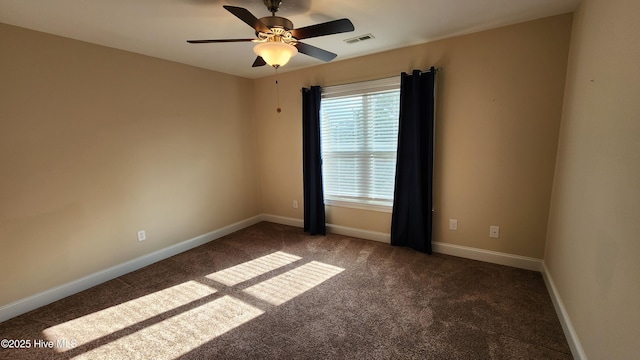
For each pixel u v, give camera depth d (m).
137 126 2.90
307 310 2.19
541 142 2.48
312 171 3.71
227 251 3.35
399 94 3.12
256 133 4.34
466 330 1.91
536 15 2.27
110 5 1.87
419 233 3.10
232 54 2.96
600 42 1.60
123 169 2.81
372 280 2.60
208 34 2.42
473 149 2.78
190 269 2.92
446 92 2.82
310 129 3.67
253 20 1.67
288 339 1.88
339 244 3.46
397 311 2.14
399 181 3.17
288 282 2.61
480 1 2.00
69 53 2.40
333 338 1.88
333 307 2.21
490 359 1.67
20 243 2.22
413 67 2.95
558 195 2.29
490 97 2.63
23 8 1.87
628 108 1.22
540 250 2.62
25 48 2.17
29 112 2.21
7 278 2.17
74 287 2.51
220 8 1.96
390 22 2.32
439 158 2.96
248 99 4.16
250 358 1.73
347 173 3.63
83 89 2.50
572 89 2.10
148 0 1.82
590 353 1.47
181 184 3.35
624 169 1.23
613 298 1.27
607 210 1.38
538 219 2.59
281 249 3.37
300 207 4.14
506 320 2.00
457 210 2.95
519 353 1.71
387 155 3.32
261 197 4.50
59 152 2.39
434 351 1.74
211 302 2.33
